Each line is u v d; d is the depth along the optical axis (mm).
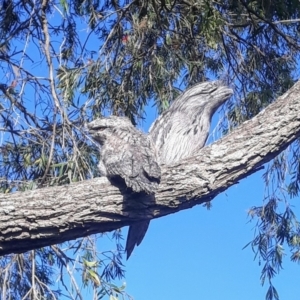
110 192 3361
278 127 3602
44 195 3344
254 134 3598
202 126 4957
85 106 5957
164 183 3410
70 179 5023
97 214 3336
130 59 6391
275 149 3592
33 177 5602
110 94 6266
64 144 5289
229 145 3572
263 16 5898
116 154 3271
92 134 3576
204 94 4965
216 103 4992
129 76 6359
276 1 5648
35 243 3340
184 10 6156
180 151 4855
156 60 6375
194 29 6336
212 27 5414
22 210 3279
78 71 6039
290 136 3617
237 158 3531
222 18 5594
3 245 3299
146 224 4277
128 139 3365
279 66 6520
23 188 5277
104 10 6363
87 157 5422
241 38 6465
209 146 3600
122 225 3412
